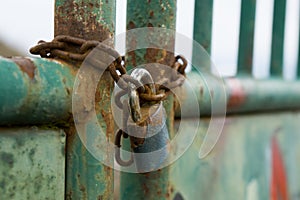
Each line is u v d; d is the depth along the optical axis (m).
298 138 1.35
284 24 1.27
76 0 0.65
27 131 0.61
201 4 0.98
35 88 0.59
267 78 1.19
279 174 1.25
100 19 0.65
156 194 0.79
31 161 0.61
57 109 0.62
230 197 1.06
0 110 0.57
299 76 1.34
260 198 1.17
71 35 0.65
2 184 0.59
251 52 1.12
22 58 0.59
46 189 0.62
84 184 0.65
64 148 0.64
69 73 0.62
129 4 0.79
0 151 0.59
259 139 1.17
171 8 0.77
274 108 1.21
